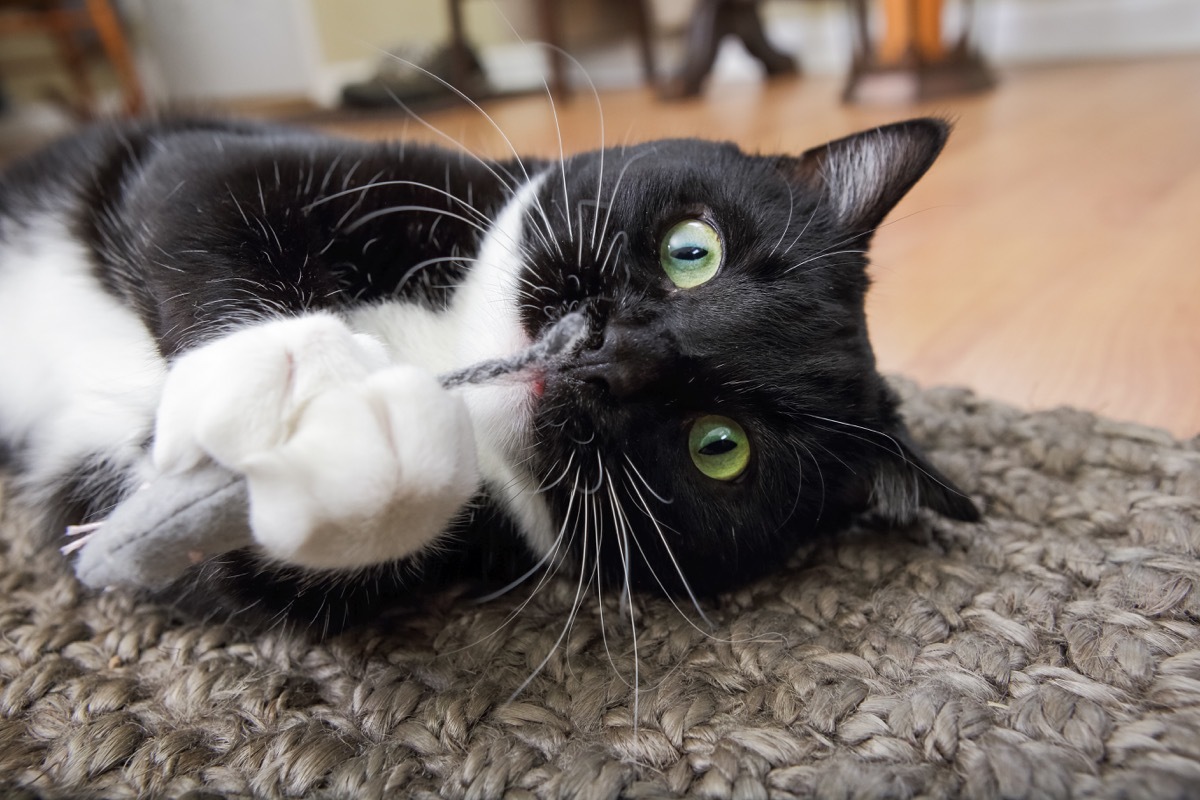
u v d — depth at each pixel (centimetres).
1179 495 22
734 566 21
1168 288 36
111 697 18
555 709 17
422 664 19
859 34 74
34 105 100
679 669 18
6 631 20
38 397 24
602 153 24
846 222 23
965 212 47
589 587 21
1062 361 31
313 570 17
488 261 22
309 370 15
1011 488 23
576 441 20
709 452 20
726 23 89
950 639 18
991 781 14
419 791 16
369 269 23
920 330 34
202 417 14
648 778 16
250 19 103
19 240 26
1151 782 14
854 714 16
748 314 20
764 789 15
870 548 22
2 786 16
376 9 104
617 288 20
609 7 106
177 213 20
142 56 104
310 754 16
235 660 19
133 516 14
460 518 19
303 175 21
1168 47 94
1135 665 17
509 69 107
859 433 21
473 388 20
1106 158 55
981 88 77
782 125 64
